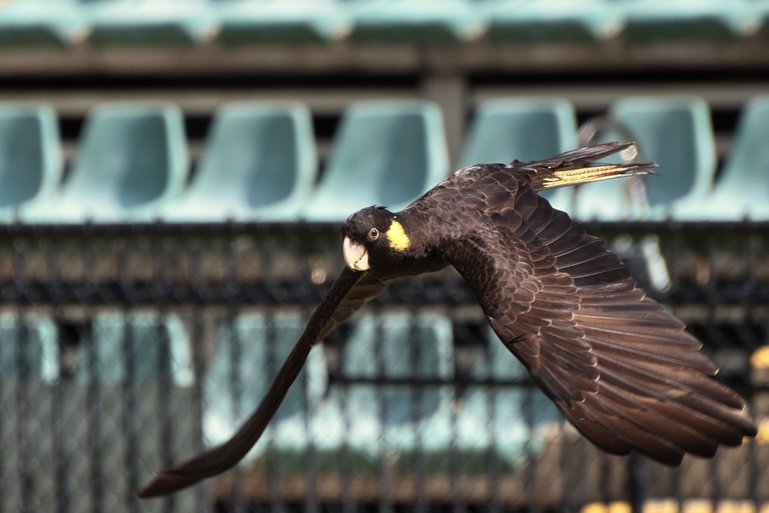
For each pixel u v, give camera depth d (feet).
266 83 65.31
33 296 36.78
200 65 64.75
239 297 35.70
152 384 38.06
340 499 39.60
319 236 35.24
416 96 63.82
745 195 52.90
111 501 38.24
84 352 41.14
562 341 15.80
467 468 39.09
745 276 34.83
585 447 37.52
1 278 42.29
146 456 38.04
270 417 20.56
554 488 38.34
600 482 37.29
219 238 35.70
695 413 14.44
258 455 39.99
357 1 63.41
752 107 54.19
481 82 63.77
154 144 57.72
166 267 40.70
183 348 42.11
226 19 63.62
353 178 55.11
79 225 36.19
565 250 17.22
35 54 65.82
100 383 38.37
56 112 66.69
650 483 37.32
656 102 55.72
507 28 61.87
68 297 36.60
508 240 17.69
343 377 36.52
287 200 55.52
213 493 38.65
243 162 56.54
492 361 37.83
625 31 61.36
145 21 64.23
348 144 55.57
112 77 66.28
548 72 63.36
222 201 56.03
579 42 61.72
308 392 38.78
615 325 15.78
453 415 36.60
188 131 66.08
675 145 54.34
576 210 45.75
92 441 37.35
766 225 33.53
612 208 49.85
